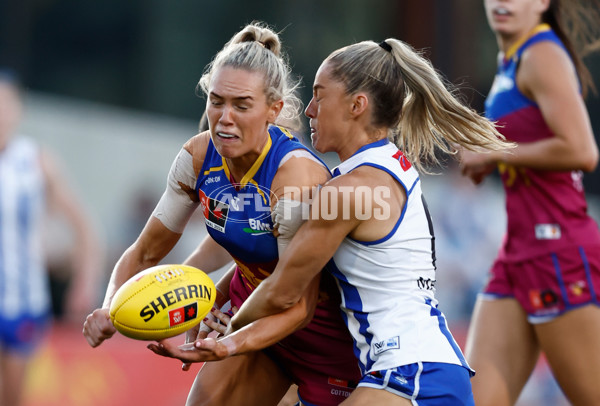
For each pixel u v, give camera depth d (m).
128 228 32.69
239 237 11.72
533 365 15.09
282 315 11.24
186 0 48.25
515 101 15.02
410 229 11.24
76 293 22.19
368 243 11.11
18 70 43.34
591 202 48.22
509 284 15.01
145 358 22.27
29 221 21.09
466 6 41.22
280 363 13.16
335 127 11.47
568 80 14.40
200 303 11.05
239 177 11.55
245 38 11.66
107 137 35.09
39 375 21.42
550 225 14.64
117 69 48.22
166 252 12.85
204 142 11.95
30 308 21.00
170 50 48.22
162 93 48.22
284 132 11.73
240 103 10.88
